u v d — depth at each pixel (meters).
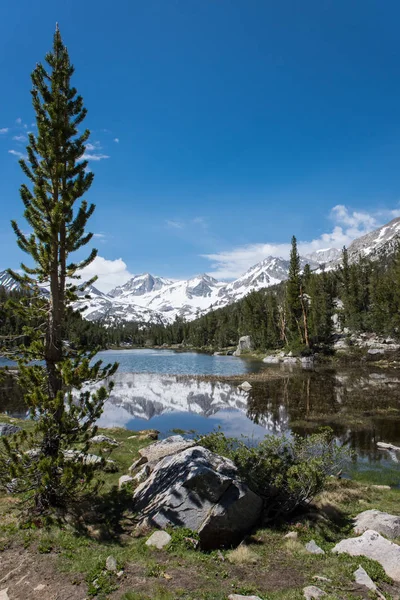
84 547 9.70
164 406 40.22
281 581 8.55
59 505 11.88
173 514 11.05
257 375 60.31
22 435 11.62
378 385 46.53
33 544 9.66
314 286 108.62
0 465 11.30
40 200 11.64
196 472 11.67
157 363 96.88
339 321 99.06
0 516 11.25
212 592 7.84
